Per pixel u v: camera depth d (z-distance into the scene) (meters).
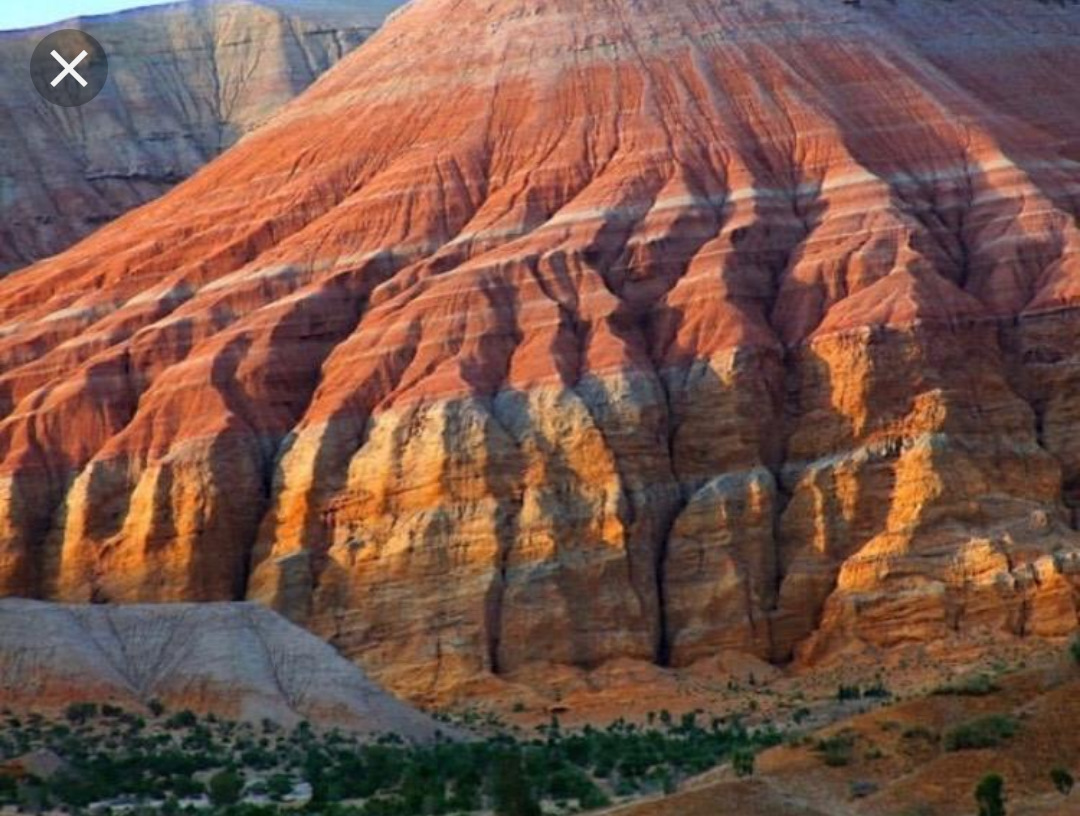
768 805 174.38
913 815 172.00
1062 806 170.25
